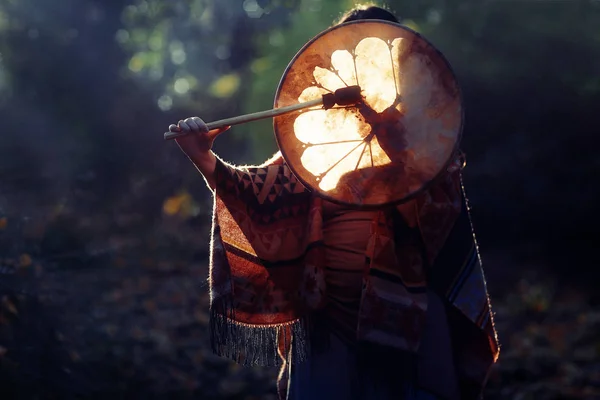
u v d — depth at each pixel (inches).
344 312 143.6
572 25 717.9
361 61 141.0
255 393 273.4
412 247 143.3
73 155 456.4
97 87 699.4
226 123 139.0
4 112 618.5
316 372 144.2
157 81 900.6
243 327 149.3
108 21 708.7
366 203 138.3
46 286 218.7
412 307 141.5
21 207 242.7
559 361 340.2
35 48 676.7
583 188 682.2
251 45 903.7
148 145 713.6
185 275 465.7
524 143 712.4
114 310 316.8
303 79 141.9
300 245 147.6
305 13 794.8
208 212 660.7
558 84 714.2
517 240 703.7
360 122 140.6
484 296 147.2
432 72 138.8
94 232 327.3
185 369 279.7
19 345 208.4
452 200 144.4
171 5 898.7
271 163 148.9
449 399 144.1
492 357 149.5
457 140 137.2
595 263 649.0
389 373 140.1
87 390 218.4
